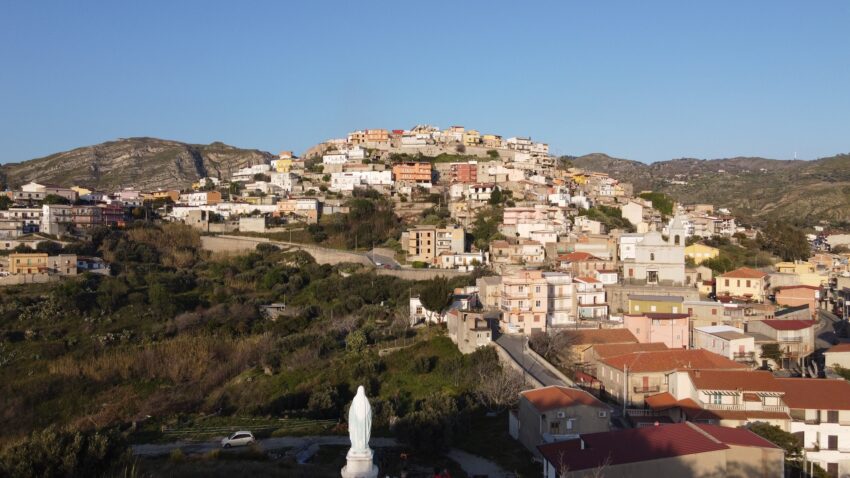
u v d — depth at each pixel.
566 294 118.06
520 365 88.12
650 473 47.16
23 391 107.00
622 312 125.50
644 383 78.25
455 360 97.69
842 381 70.00
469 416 74.00
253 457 64.56
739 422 66.06
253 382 107.31
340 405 92.00
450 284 147.75
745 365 84.31
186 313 143.00
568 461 47.84
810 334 98.31
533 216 196.62
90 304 143.12
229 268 179.88
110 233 199.88
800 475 59.84
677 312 114.69
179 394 107.50
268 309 152.12
